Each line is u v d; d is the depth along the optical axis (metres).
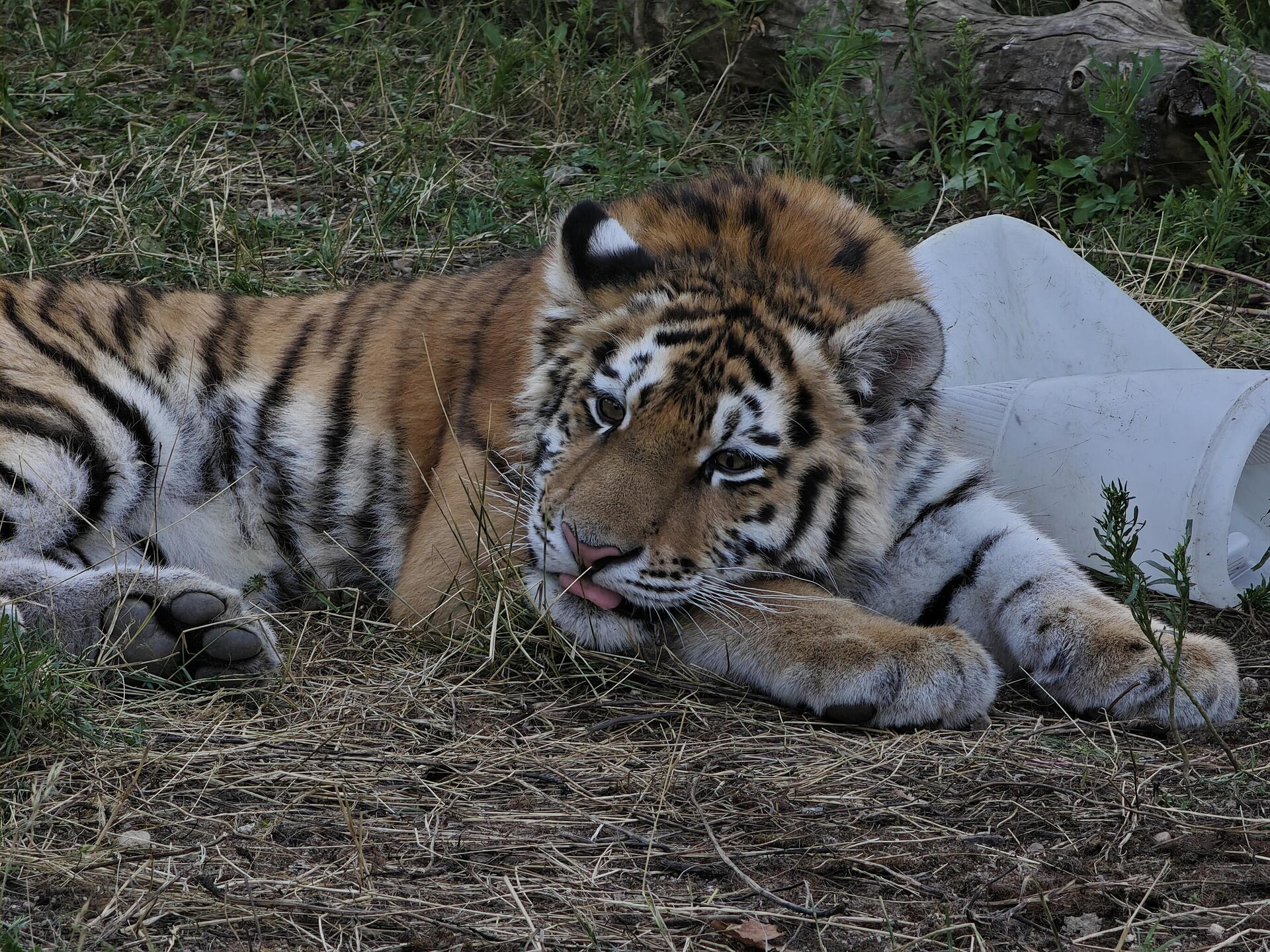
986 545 8.02
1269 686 7.77
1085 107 13.62
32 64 15.04
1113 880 5.58
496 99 15.11
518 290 8.55
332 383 8.75
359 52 15.84
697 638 7.57
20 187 12.84
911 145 14.71
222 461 8.70
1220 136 12.58
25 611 7.06
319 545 8.76
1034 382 9.52
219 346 8.84
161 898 5.14
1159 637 7.34
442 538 8.09
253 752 6.41
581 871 5.56
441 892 5.34
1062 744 6.89
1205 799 6.28
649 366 7.26
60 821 5.64
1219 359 11.59
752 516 7.35
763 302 7.56
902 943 5.14
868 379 7.55
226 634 7.14
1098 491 9.02
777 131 14.76
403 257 12.64
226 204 12.70
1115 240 13.02
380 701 7.11
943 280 10.22
